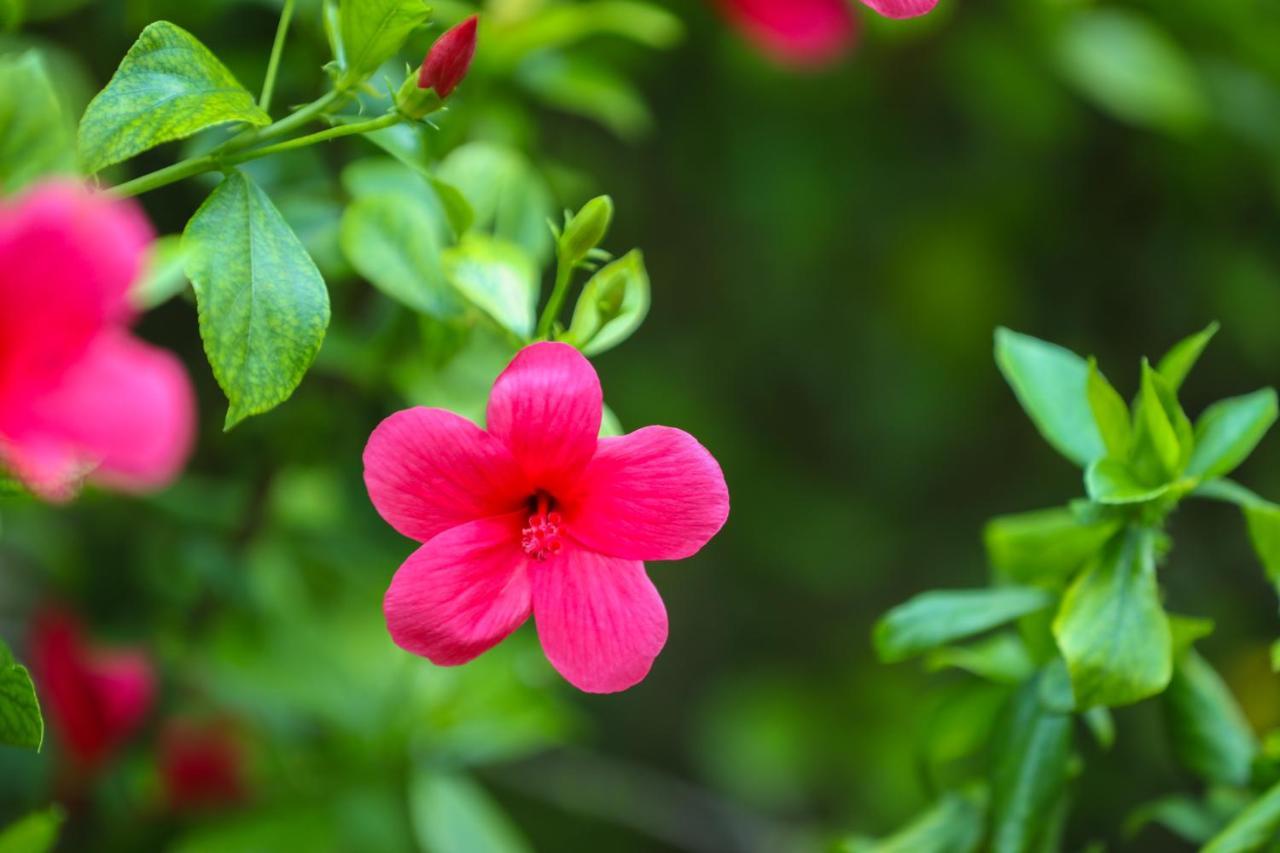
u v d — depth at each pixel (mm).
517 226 1025
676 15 1260
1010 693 958
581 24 1062
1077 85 1297
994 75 1318
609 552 895
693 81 1321
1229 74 1330
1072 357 971
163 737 1114
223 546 1098
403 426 890
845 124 1369
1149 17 1321
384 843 1107
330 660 1126
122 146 884
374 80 1014
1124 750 1379
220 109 892
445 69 902
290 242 897
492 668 1128
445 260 960
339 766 1117
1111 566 929
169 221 1086
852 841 980
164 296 888
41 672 1075
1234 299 1373
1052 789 941
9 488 872
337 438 1078
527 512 902
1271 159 1321
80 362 836
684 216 1420
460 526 894
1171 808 976
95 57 1066
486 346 1055
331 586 1132
